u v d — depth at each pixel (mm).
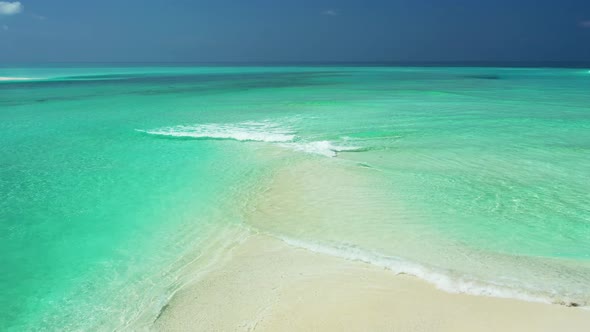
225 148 12484
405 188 8961
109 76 52250
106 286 5730
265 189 9133
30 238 7047
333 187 9094
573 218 7527
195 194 8953
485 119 16656
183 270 6094
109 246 6801
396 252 6297
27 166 10922
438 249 6387
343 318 4848
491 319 4699
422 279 5566
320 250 6469
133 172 10414
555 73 58500
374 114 17984
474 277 5488
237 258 6359
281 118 17203
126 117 17984
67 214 7980
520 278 5477
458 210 7848
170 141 13398
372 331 4609
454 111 18734
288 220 7582
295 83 38125
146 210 8164
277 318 4922
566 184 9195
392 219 7488
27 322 5023
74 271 6098
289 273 5871
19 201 8586
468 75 53000
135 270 6113
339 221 7461
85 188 9328
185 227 7453
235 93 28125
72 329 4906
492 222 7359
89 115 18672
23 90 31047
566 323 4578
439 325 4652
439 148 12156
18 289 5668
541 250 6398
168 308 5223
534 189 8906
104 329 4898
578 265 5887
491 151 11797
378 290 5363
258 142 13078
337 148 12234
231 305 5219
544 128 14844
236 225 7480
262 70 77625
